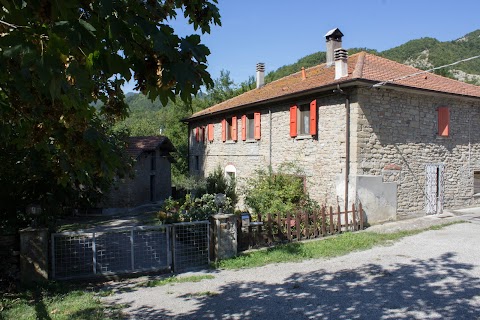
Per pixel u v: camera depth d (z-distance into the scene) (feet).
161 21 8.26
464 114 50.83
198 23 9.41
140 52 6.97
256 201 40.75
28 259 22.48
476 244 31.58
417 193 45.42
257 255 29.12
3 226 24.18
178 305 19.19
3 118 9.36
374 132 41.34
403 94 43.78
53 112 9.06
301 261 27.68
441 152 47.96
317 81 47.93
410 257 27.73
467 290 20.25
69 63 6.46
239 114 61.46
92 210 70.38
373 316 17.07
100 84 10.24
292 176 44.98
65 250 25.00
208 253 27.81
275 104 52.65
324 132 44.11
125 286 23.11
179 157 123.95
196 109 136.87
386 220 42.29
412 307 18.02
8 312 17.81
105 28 6.67
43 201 25.08
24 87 7.68
